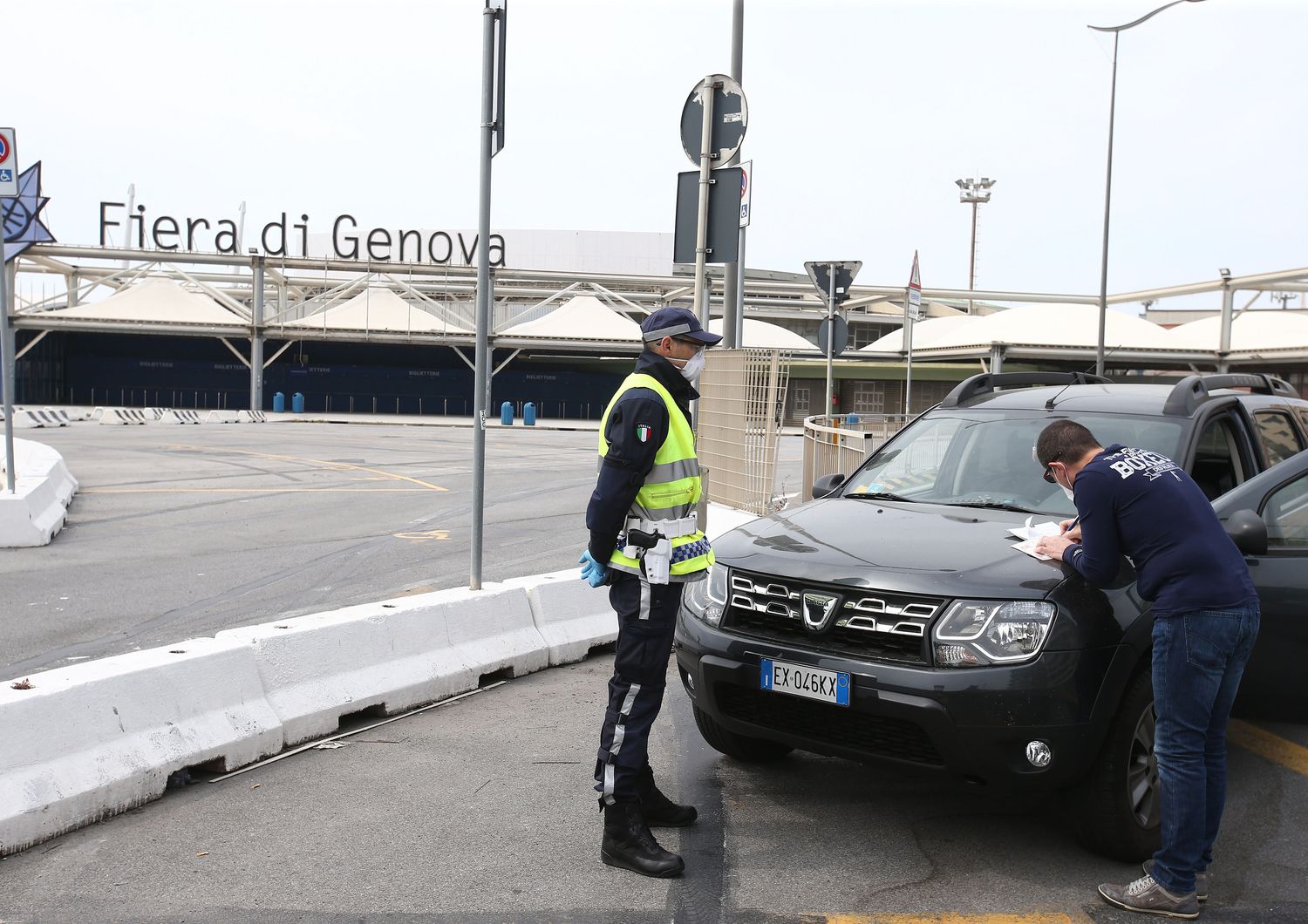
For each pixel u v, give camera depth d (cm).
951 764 359
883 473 529
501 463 2105
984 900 349
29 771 383
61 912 330
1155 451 469
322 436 2933
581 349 4381
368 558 983
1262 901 351
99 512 1262
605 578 378
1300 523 442
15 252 4144
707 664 406
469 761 471
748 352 1047
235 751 454
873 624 374
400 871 362
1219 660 337
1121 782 369
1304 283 4500
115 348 4838
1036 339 4238
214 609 762
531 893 348
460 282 5200
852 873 368
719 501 1137
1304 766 478
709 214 826
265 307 4972
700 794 443
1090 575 359
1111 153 2584
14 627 704
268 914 330
